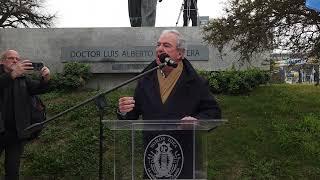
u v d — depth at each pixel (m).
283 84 13.52
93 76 14.12
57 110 11.29
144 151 3.51
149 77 4.25
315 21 11.62
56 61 14.43
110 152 9.22
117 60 14.15
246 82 12.31
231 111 11.14
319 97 12.12
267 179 8.59
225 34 11.75
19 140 6.38
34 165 8.89
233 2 12.07
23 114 6.27
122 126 3.53
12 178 6.41
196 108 4.15
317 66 12.83
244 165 9.02
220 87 12.39
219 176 8.73
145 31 14.35
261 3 11.35
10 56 6.26
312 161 9.03
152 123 3.49
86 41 14.40
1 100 6.24
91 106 11.25
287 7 11.35
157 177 3.49
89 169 8.73
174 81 4.18
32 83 6.36
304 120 10.30
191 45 14.11
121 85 4.20
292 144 9.47
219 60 14.05
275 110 11.17
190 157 3.47
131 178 3.53
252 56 13.37
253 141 9.73
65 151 9.28
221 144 9.65
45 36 14.51
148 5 15.19
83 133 9.98
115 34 14.34
